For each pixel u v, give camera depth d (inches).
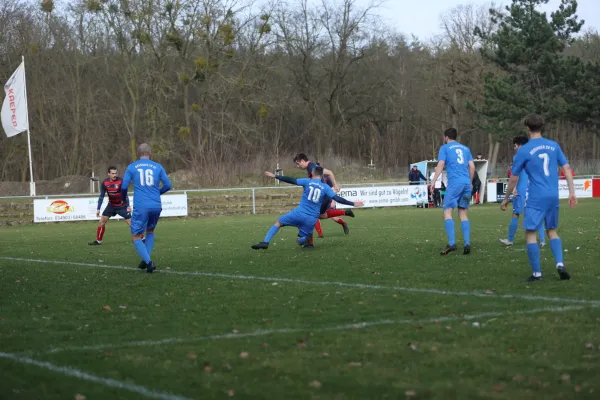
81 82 3937.0
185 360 392.2
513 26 3545.8
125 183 800.9
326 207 986.1
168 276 760.3
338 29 4163.4
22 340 458.0
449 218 874.8
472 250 912.3
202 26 3321.9
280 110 4234.7
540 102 3373.5
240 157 3324.3
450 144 872.3
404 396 321.4
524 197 944.9
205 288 661.3
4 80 3698.3
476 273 695.7
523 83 3570.4
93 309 567.2
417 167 2650.1
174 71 3476.9
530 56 3410.4
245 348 415.2
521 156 639.8
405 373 354.9
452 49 4274.1
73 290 677.9
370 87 4404.5
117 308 567.5
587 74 3297.2
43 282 742.5
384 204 2373.3
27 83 3791.8
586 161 3668.8
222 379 353.7
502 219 1625.2
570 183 641.0
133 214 807.1
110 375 367.2
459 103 4416.8
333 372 360.5
